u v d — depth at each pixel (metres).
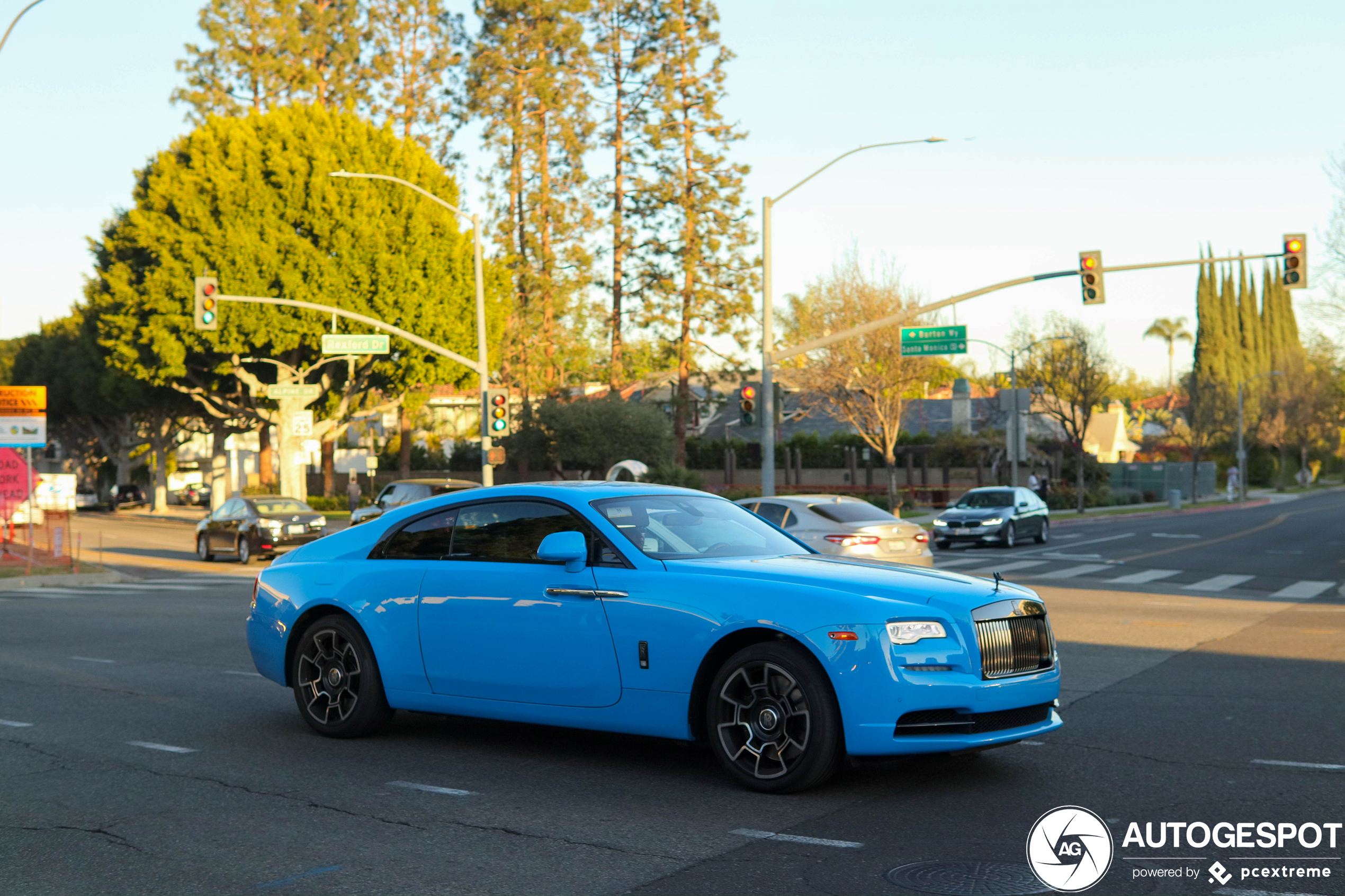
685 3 56.56
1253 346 103.62
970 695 6.15
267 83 56.25
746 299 57.62
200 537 31.12
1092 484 60.47
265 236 43.56
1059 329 56.53
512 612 7.22
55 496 54.53
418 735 8.22
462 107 60.66
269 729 8.53
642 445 56.47
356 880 5.11
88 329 56.69
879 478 61.34
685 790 6.57
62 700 9.81
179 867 5.33
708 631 6.48
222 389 51.59
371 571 7.99
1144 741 7.73
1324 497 76.25
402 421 65.06
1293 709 8.85
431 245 46.12
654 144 56.22
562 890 4.94
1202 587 20.83
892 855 5.34
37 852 5.59
